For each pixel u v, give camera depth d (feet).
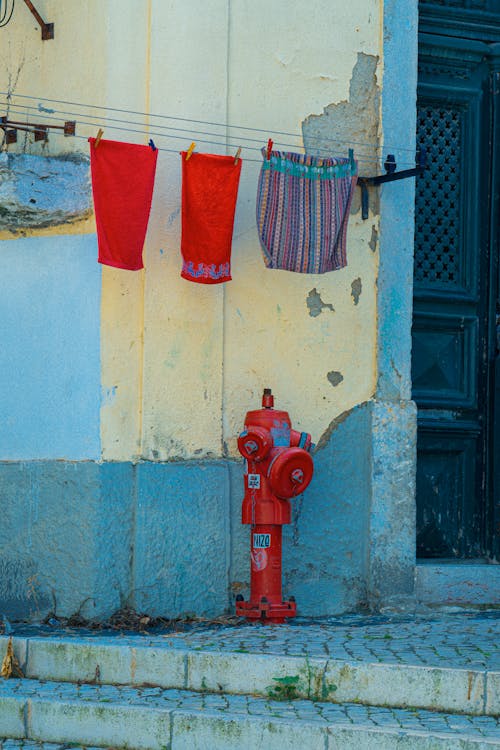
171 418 24.94
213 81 25.27
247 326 25.70
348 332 26.25
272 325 25.84
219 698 19.98
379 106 26.50
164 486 24.75
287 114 25.95
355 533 26.16
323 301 26.14
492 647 21.38
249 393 25.68
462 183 28.43
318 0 26.21
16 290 25.93
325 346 26.12
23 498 25.39
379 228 26.45
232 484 25.50
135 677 21.03
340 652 20.84
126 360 24.64
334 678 19.83
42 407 25.41
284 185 24.00
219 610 25.17
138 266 23.15
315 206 24.22
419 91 27.99
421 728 17.85
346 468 26.14
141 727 18.88
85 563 24.36
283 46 25.96
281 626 23.97
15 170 24.76
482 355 28.48
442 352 28.14
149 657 20.99
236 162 23.56
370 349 26.40
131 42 24.89
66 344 25.12
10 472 25.62
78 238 25.07
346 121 26.35
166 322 24.91
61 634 23.29
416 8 26.91
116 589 24.43
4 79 26.63
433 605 26.45
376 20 26.61
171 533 24.79
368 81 26.50
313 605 25.79
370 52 26.53
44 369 25.43
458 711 19.03
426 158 27.63
